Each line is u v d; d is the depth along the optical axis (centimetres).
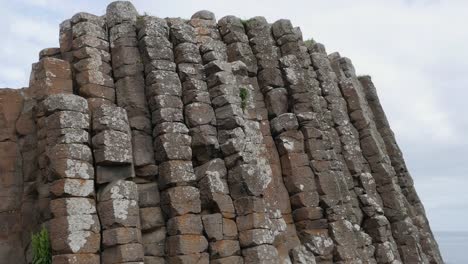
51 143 1530
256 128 2039
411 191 2997
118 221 1488
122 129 1642
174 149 1691
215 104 1853
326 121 2470
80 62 1816
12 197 1731
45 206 1570
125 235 1484
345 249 1948
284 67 2286
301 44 2648
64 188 1457
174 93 1809
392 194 2544
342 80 2830
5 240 1670
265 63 2286
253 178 1711
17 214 1716
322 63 2683
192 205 1623
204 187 1678
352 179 2439
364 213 2366
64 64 1800
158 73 1814
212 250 1594
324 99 2586
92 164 1566
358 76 3297
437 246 2959
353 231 2050
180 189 1630
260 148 2003
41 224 1589
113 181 1577
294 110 2208
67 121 1545
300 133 2144
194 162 1773
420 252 2489
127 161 1611
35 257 1455
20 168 1775
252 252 1614
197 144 1759
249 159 1758
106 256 1461
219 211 1652
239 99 1922
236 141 1759
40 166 1628
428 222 3002
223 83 1875
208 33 2266
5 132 1798
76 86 1795
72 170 1490
